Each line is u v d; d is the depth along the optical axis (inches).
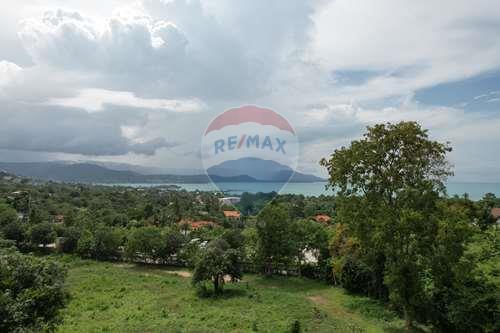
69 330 1056.8
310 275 1908.2
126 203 5378.9
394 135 1027.3
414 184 1033.5
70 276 1828.2
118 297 1472.7
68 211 3774.6
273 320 1122.7
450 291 993.5
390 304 1223.5
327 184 1146.7
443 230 936.9
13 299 684.7
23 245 2632.9
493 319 908.6
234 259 1588.3
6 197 4616.1
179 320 1146.7
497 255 1165.1
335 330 1033.5
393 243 1029.2
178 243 2258.9
